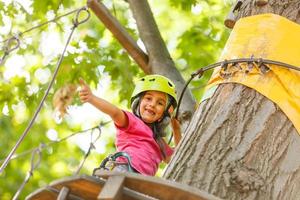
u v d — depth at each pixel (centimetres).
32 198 489
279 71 509
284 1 538
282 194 475
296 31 525
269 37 522
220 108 510
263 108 501
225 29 1107
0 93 991
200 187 479
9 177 1358
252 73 512
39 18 1000
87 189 459
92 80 942
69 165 1343
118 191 429
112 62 964
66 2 991
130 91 965
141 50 752
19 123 1272
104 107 559
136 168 570
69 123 1327
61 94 529
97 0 726
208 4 1130
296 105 502
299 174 484
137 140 586
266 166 482
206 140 498
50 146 1302
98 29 1075
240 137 493
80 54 952
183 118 686
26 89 989
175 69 743
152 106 597
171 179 488
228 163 483
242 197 471
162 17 1198
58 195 471
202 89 1080
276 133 493
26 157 1335
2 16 984
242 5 560
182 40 1106
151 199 443
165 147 602
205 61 1095
